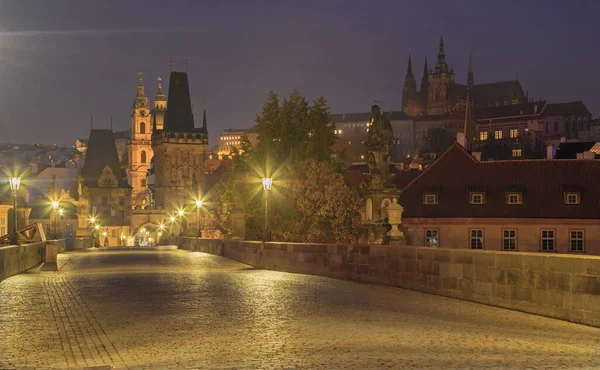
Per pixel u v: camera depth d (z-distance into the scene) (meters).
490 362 11.79
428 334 14.91
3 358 12.99
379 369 11.29
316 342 13.98
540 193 85.38
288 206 76.56
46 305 20.67
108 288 25.78
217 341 14.37
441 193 87.25
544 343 13.81
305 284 26.95
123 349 13.79
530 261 18.59
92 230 122.94
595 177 85.81
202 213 131.50
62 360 12.77
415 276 24.28
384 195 32.62
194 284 27.14
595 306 16.27
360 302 20.84
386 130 33.06
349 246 29.33
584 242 82.75
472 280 21.06
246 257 43.97
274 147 82.50
